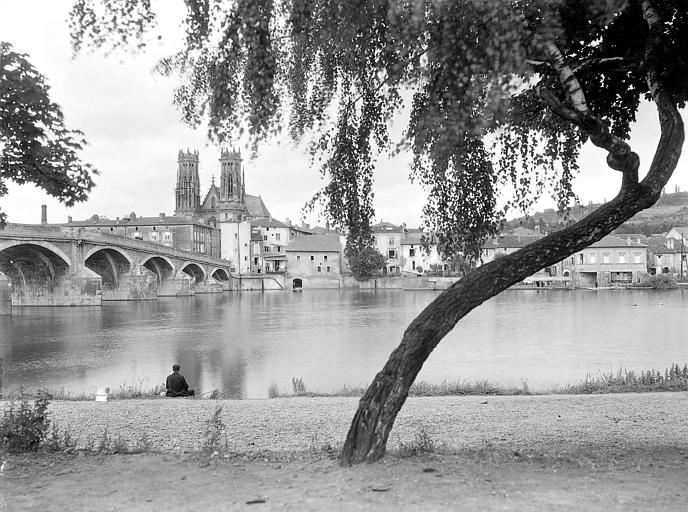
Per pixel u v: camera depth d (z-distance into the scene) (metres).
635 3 6.80
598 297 83.44
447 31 5.04
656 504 4.76
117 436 10.64
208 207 169.88
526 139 8.31
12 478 6.13
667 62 6.79
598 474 5.75
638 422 11.07
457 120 5.15
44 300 74.75
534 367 25.53
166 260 99.44
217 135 6.13
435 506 4.79
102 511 5.04
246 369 26.62
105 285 89.00
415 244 136.88
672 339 35.19
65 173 8.36
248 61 5.77
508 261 6.32
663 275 108.62
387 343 35.66
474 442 9.69
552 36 4.92
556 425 11.13
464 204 7.90
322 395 17.28
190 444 9.99
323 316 57.59
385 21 6.34
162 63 6.52
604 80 7.88
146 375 25.50
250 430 11.39
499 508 4.70
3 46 7.63
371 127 7.38
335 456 6.73
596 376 22.89
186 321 52.84
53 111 8.06
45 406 8.28
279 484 5.61
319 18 6.53
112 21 5.98
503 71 4.62
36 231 65.12
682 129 6.20
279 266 149.62
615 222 6.18
